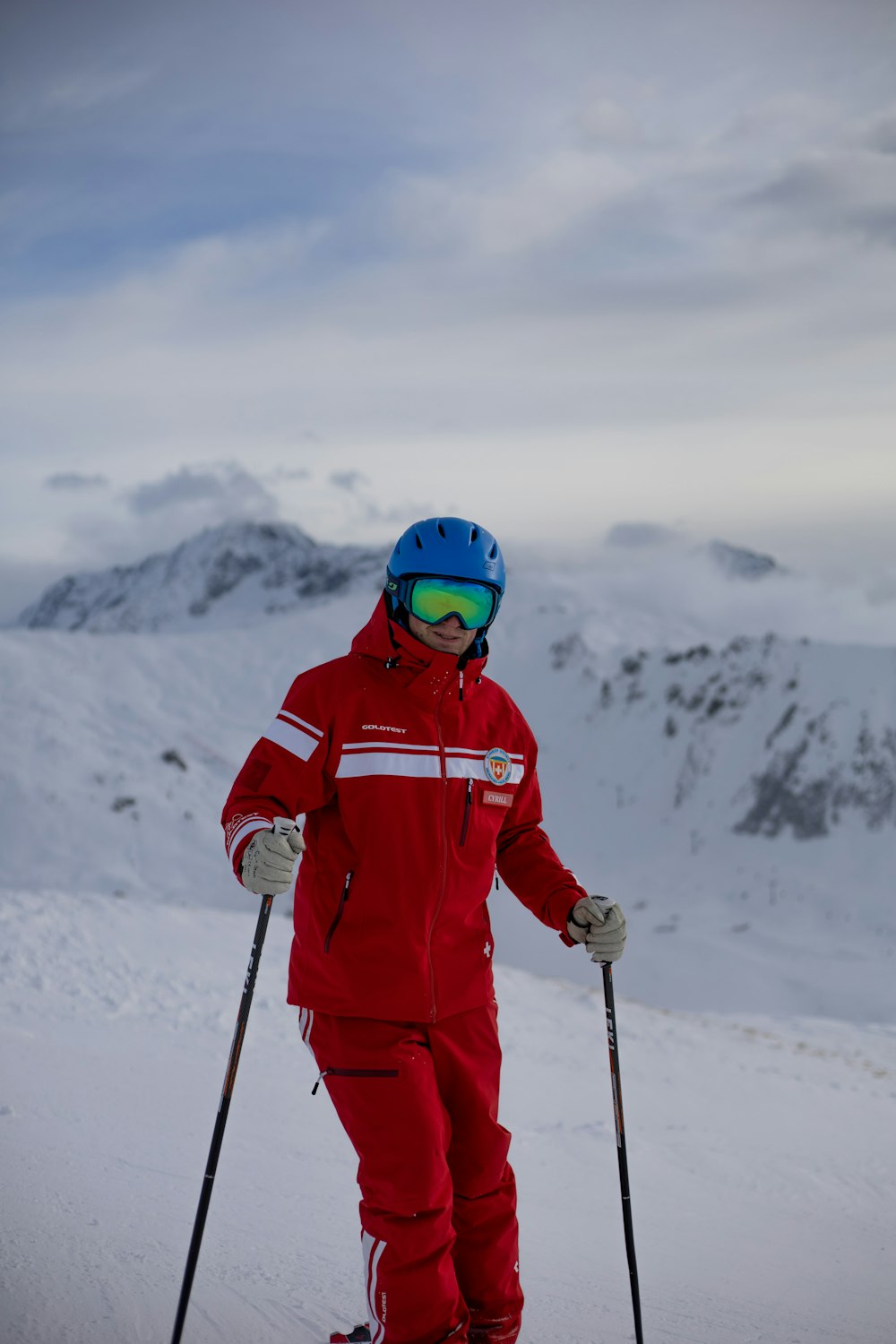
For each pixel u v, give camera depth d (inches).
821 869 6594.5
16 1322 94.7
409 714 104.5
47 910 529.3
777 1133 327.9
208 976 471.2
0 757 6998.0
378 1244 94.8
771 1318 132.2
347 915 101.5
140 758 7440.9
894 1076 515.8
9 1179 139.8
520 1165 235.0
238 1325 103.1
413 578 105.3
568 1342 113.7
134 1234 125.5
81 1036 338.0
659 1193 217.6
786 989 4613.7
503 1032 497.7
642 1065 462.3
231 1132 214.2
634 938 5374.0
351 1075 99.1
